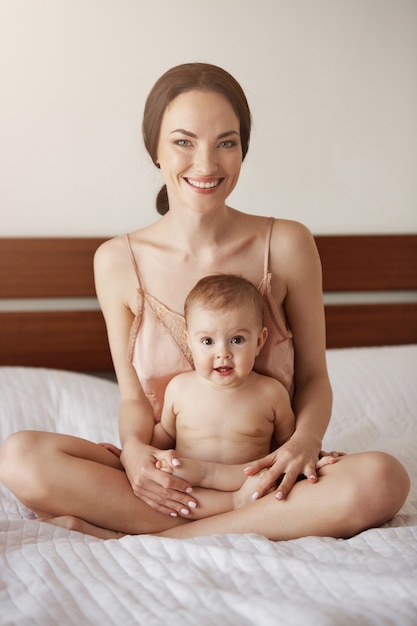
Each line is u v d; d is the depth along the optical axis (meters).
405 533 1.34
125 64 2.42
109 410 2.11
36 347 2.45
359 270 2.62
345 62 2.56
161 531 1.50
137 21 2.41
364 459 1.39
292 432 1.56
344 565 1.22
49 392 2.13
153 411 1.63
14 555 1.27
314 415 1.55
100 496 1.47
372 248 2.62
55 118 2.41
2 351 2.44
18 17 2.36
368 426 2.09
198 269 1.59
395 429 2.10
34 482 1.46
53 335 2.46
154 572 1.21
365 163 2.62
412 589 1.11
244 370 1.47
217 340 1.46
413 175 2.65
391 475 1.38
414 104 2.62
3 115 2.39
